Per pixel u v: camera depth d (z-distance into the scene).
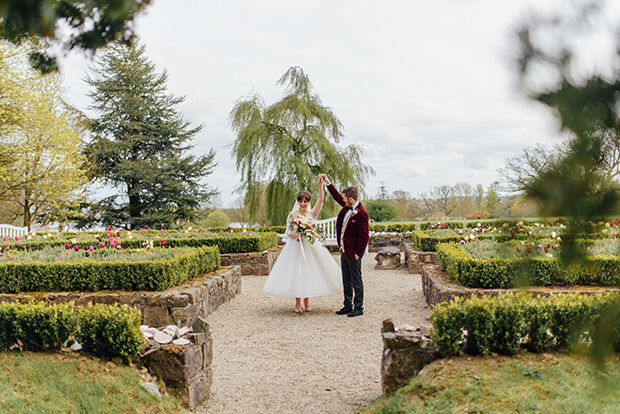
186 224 29.50
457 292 5.86
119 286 6.25
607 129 1.17
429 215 30.55
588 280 5.93
